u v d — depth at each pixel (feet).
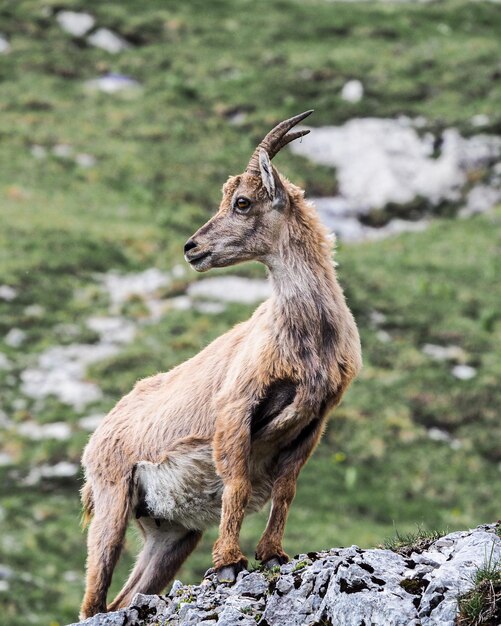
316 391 117.60
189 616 103.60
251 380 117.70
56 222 513.04
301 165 591.78
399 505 331.98
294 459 119.24
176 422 126.93
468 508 334.44
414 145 611.88
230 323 433.48
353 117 635.66
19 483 333.42
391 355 416.87
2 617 264.11
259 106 645.51
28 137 596.70
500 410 385.91
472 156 602.03
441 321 445.78
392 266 498.28
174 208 552.41
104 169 577.02
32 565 292.81
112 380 391.24
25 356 407.03
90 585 127.24
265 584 106.52
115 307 450.30
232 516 113.60
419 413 383.65
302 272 120.67
